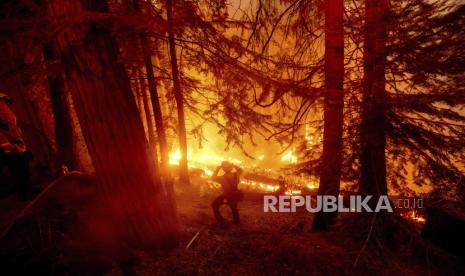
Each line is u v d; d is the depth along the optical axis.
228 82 4.97
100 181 4.22
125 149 4.06
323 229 6.31
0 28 3.21
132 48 3.70
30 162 6.04
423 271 4.50
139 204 4.26
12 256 3.24
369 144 5.07
